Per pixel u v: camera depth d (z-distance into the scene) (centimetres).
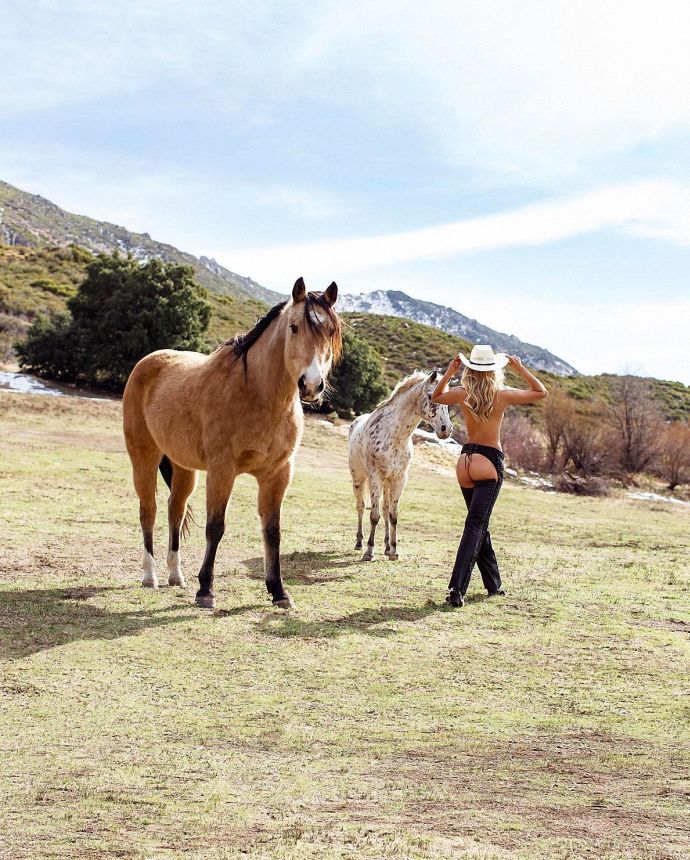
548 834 243
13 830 242
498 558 900
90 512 1021
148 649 475
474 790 287
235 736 345
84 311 2970
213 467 585
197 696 399
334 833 242
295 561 813
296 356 528
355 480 929
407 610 613
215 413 582
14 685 399
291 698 402
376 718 377
